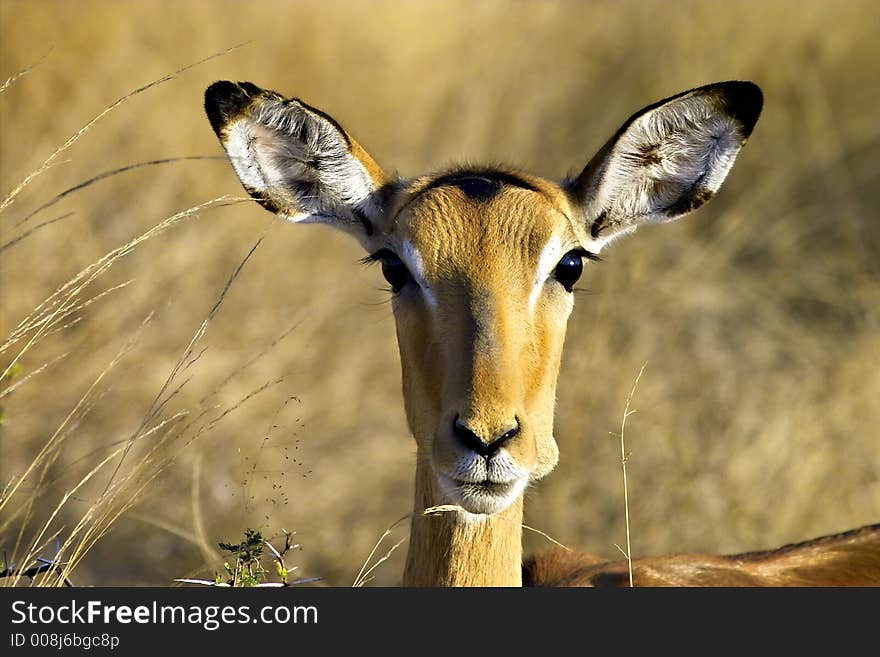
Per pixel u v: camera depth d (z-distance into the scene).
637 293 15.79
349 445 13.94
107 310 14.54
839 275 17.39
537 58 21.22
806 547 10.14
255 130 8.56
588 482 13.11
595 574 9.39
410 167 18.72
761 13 21.88
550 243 8.02
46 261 15.14
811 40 21.56
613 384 14.08
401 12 21.03
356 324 15.56
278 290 15.79
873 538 10.20
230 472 13.23
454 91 20.25
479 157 19.14
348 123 19.50
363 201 8.59
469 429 7.18
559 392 14.05
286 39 20.12
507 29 21.64
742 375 14.95
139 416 13.54
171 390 13.91
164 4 19.81
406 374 8.16
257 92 8.40
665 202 8.95
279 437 13.71
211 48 19.41
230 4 20.31
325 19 20.50
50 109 17.77
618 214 8.84
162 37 19.41
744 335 15.84
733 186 19.25
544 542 12.78
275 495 13.14
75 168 16.91
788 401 14.33
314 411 14.18
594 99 21.06
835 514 13.21
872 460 13.66
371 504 13.34
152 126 17.73
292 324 15.24
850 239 18.31
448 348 7.61
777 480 13.30
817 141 19.80
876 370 14.78
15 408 13.31
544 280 8.04
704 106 8.63
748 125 8.73
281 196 8.79
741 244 17.83
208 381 14.03
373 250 8.69
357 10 20.83
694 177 8.94
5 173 16.42
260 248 16.25
